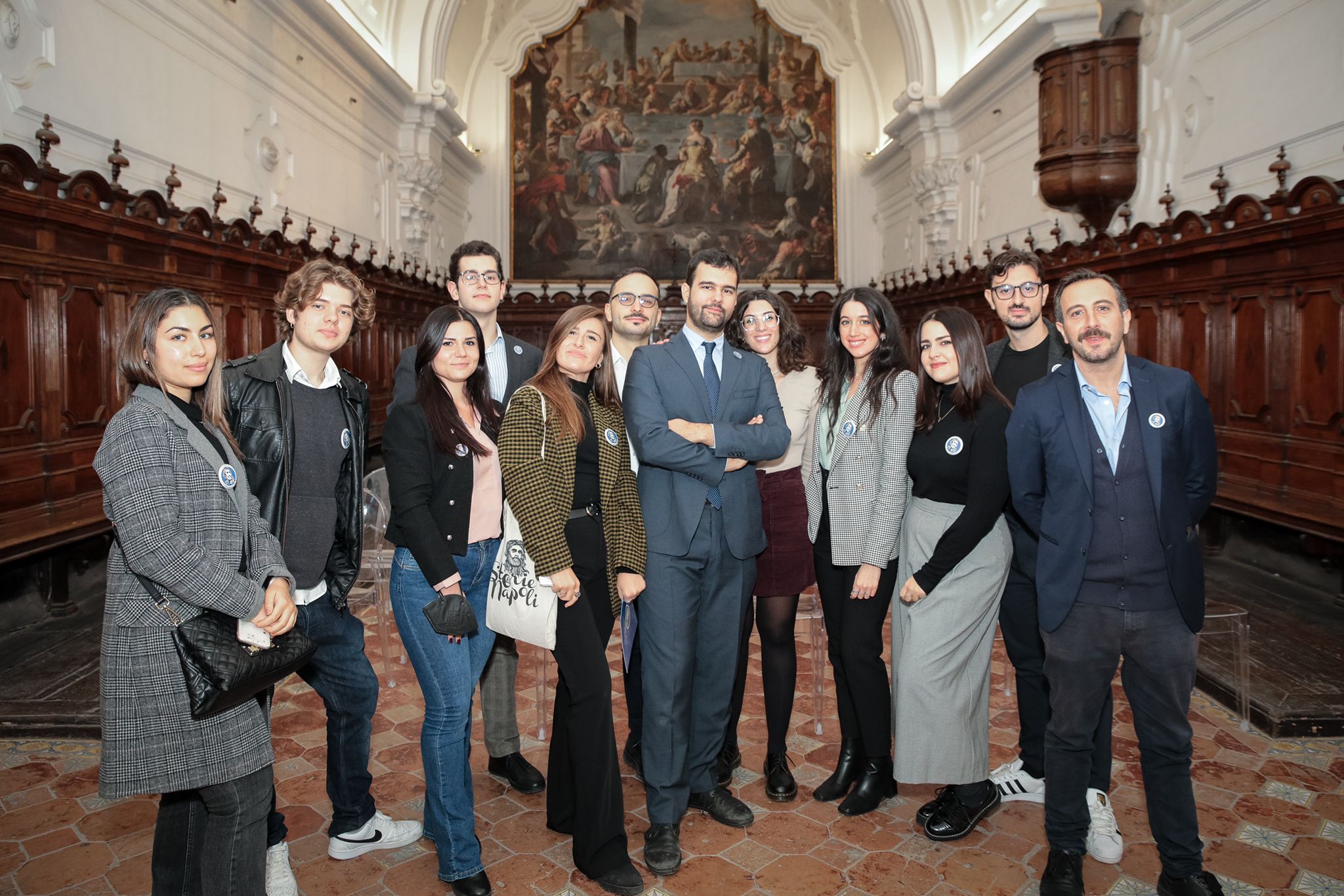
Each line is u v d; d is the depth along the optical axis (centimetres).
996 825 282
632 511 271
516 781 309
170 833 205
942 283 1195
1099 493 229
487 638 262
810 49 1544
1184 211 630
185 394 193
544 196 1531
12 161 448
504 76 1522
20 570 469
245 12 759
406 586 246
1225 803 291
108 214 515
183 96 661
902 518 286
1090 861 260
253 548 198
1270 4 601
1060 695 238
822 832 278
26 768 320
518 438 246
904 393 281
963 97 1143
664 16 1534
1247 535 598
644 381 275
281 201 838
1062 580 233
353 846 262
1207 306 629
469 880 241
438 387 249
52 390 493
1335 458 510
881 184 1501
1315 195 505
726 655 282
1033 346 317
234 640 179
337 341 235
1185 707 229
